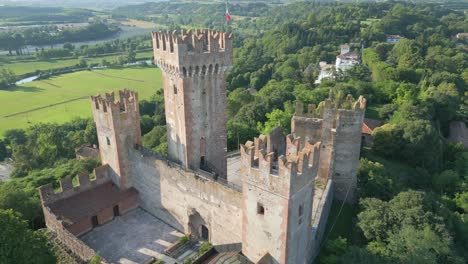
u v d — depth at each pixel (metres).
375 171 87.12
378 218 64.12
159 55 68.38
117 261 63.59
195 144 70.38
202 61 65.19
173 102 69.25
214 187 60.47
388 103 152.88
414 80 177.88
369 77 185.62
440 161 114.00
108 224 73.56
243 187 51.22
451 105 146.00
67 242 63.91
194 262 57.03
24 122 165.50
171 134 73.38
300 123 78.81
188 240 67.88
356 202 78.19
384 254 57.50
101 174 76.81
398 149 108.38
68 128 153.75
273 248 50.31
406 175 101.25
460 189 97.56
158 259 63.94
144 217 75.69
